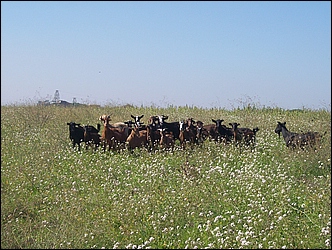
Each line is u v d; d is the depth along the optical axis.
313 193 9.84
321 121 19.47
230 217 8.54
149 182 10.80
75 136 16.08
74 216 8.27
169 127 18.05
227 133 16.91
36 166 12.23
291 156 13.30
